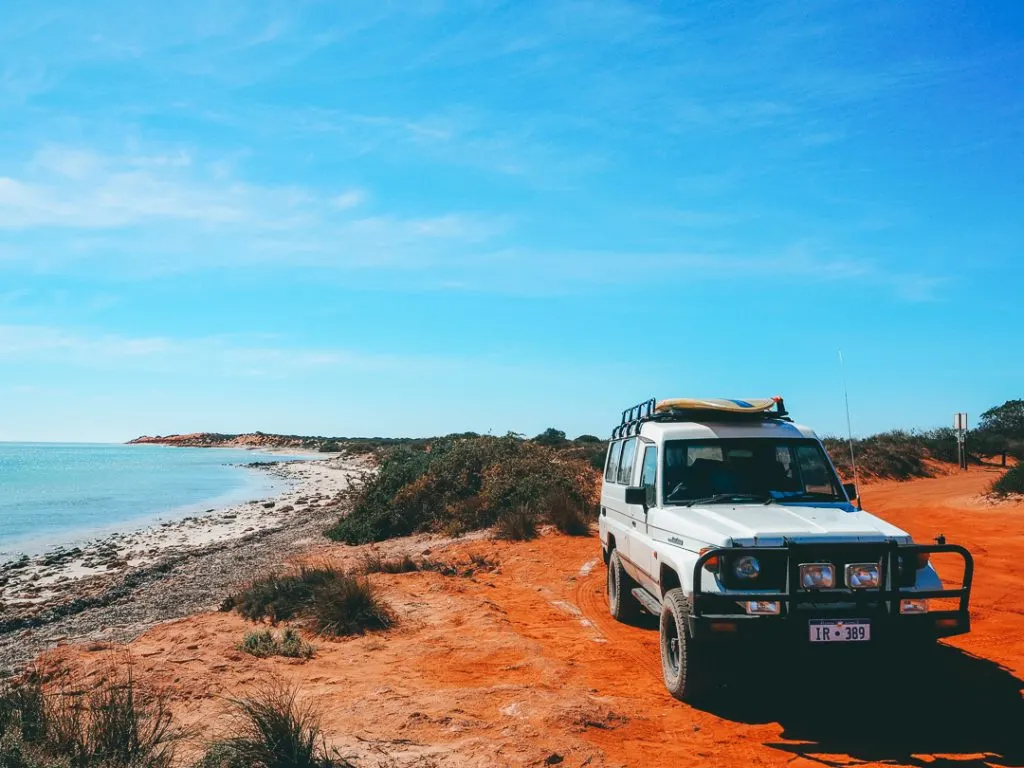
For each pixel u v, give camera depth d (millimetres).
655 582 6898
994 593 9609
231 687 6281
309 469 68750
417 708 5766
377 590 10422
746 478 7016
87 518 29109
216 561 17484
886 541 5504
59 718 5008
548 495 18016
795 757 4953
